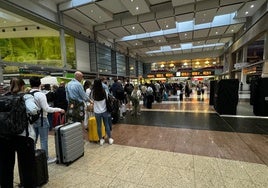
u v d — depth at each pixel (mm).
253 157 2576
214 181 1949
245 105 8602
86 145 3223
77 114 3109
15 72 6195
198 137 3600
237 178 1999
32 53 9852
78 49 10547
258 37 9070
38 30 9242
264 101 5625
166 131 4125
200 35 13336
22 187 1884
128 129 4371
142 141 3424
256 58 12391
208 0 8211
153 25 10570
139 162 2482
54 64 9742
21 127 1522
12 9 6039
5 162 1611
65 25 8820
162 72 23141
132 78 19031
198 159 2535
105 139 3555
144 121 5301
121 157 2664
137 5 7758
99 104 3150
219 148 2959
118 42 15195
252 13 8953
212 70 20172
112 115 4914
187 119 5438
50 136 3875
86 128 4277
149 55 22234
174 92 15914
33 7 6680
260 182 1909
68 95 3162
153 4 8867
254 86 6152
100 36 12656
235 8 8344
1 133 1462
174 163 2422
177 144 3207
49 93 4391
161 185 1903
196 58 20844
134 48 17766
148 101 8039
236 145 3088
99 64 12328
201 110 7109
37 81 2291
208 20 9750
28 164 1669
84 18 9273
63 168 2338
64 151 2391
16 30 9203
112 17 9617
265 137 3525
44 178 1959
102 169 2297
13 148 1612
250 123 4758
